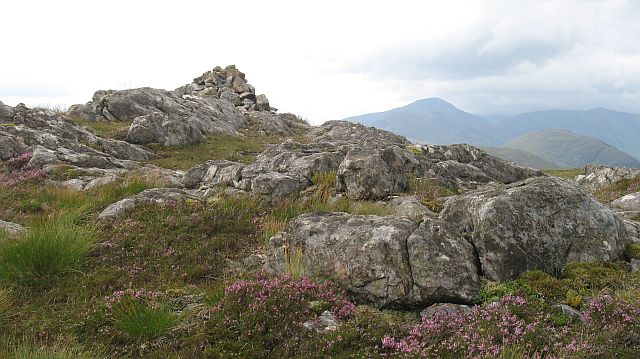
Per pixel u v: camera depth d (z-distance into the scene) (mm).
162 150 32219
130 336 7703
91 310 8508
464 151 26094
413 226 9508
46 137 26156
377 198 15258
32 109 30719
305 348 6949
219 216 13500
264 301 8094
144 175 21141
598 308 7352
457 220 10656
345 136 45844
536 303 7734
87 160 24250
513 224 9438
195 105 44375
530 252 9273
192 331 7766
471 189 18891
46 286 9672
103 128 35469
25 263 9898
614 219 10344
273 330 7441
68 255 10500
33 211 15891
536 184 10461
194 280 10234
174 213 13891
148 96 41188
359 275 8969
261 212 13961
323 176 16656
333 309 8094
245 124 47375
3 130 25531
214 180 18812
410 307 8562
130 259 11188
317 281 9086
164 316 7895
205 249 11500
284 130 48312
